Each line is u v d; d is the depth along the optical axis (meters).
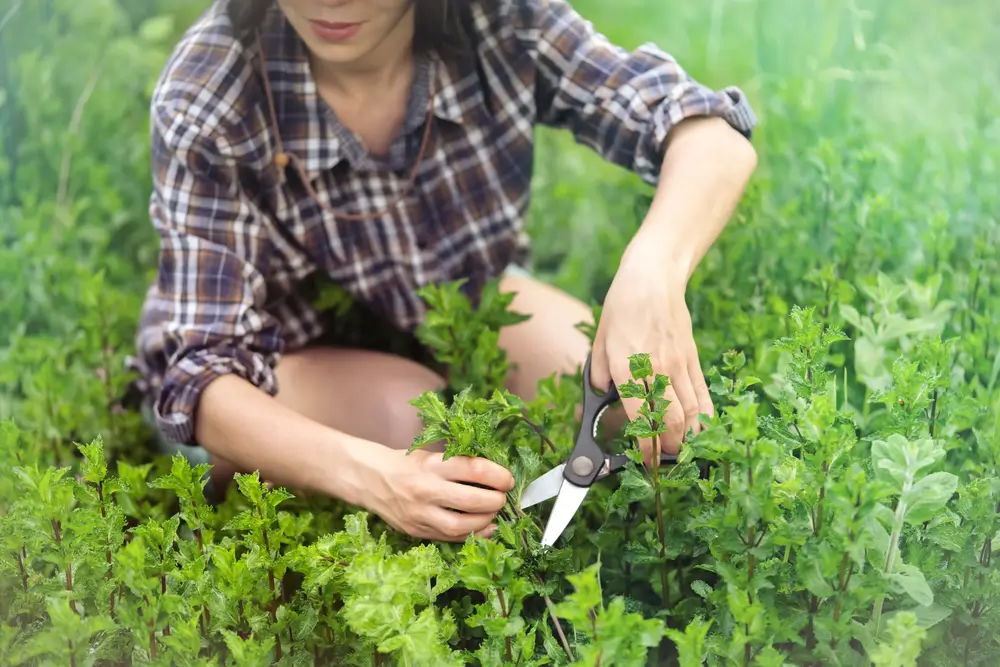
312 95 1.86
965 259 2.16
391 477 1.49
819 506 1.20
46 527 1.32
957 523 1.33
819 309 1.90
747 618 1.14
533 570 1.37
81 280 2.21
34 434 1.94
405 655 1.18
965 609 1.34
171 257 1.83
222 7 1.84
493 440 1.46
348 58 1.67
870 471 1.34
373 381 2.01
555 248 2.92
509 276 2.29
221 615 1.31
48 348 2.12
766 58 2.74
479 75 2.00
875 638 1.24
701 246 1.71
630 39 3.61
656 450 1.32
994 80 2.92
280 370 2.04
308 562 1.29
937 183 2.42
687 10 3.52
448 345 1.78
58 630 1.23
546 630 1.27
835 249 2.14
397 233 2.02
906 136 2.71
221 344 1.79
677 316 1.57
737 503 1.19
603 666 1.08
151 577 1.29
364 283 2.06
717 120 1.85
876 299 1.73
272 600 1.36
